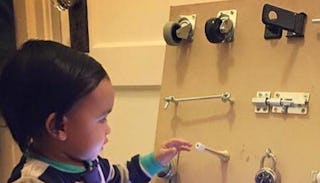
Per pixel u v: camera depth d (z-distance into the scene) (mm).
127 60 1165
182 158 984
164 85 1021
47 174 787
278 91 899
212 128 961
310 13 881
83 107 773
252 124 919
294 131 879
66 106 764
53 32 1234
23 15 1234
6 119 796
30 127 781
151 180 1003
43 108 765
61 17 1229
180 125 996
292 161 876
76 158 809
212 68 971
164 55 1087
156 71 1134
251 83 927
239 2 949
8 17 1217
